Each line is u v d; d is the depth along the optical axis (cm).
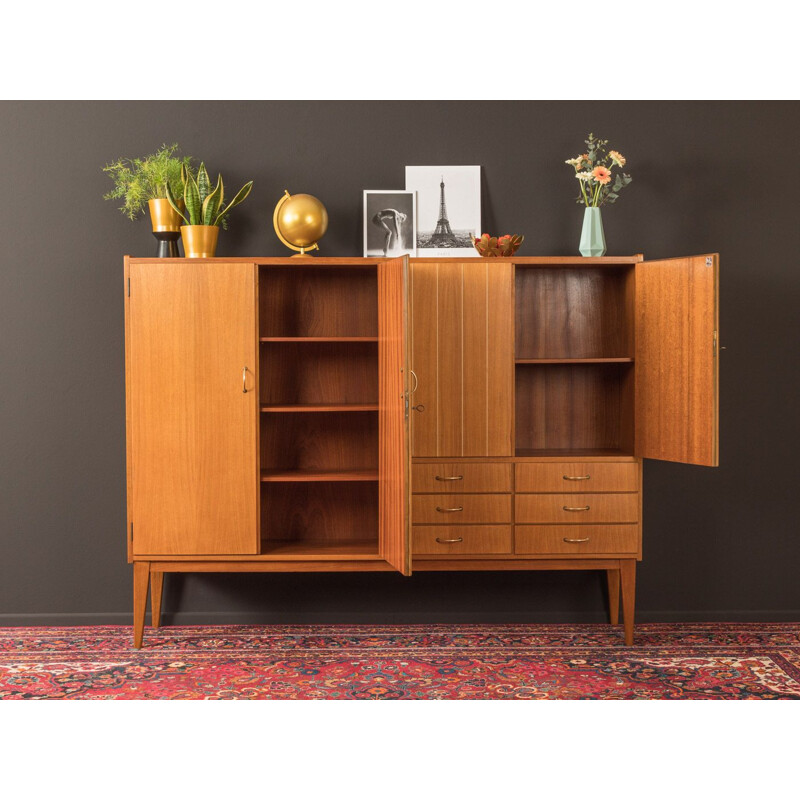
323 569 438
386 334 423
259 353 432
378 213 475
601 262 436
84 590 479
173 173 449
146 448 429
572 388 478
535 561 439
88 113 470
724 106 480
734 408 482
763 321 480
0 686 395
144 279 425
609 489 438
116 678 404
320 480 444
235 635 464
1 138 468
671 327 420
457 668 418
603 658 431
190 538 431
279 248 477
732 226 479
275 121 475
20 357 473
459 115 479
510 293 434
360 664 423
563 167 480
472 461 435
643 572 486
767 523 484
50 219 470
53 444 475
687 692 388
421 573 483
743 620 483
